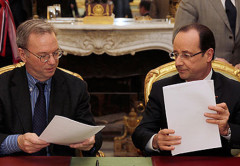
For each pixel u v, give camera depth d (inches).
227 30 132.3
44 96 84.0
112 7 179.8
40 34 77.7
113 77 199.9
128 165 71.4
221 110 69.5
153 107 86.4
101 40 173.2
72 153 86.2
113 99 200.8
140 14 184.2
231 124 77.6
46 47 77.6
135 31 173.8
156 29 174.7
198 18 133.8
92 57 199.2
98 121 193.6
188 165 69.9
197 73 80.2
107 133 185.0
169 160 72.4
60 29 170.9
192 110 70.4
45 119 83.6
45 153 83.5
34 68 80.0
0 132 82.3
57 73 86.7
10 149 76.2
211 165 69.9
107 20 176.4
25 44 78.4
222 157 73.7
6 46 162.2
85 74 200.5
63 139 69.5
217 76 85.5
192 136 70.8
